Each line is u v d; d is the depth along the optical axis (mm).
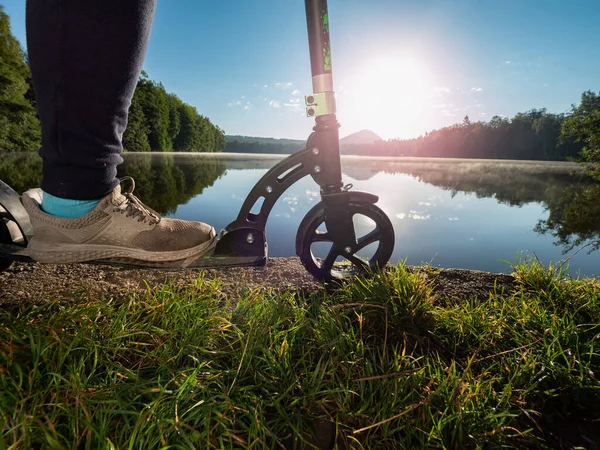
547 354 981
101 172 1013
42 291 1342
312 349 1042
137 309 1132
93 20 818
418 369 876
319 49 1197
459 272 1756
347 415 779
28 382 759
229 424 745
